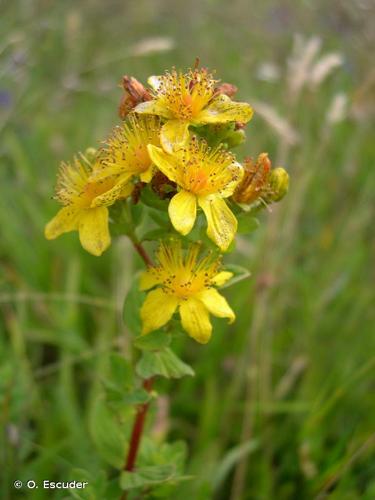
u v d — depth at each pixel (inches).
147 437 5.1
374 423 6.1
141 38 12.3
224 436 6.0
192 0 13.0
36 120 9.6
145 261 4.4
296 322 7.3
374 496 5.3
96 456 5.5
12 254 7.5
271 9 12.6
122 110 4.3
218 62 11.6
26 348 6.6
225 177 4.1
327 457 5.9
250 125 9.5
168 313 4.0
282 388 6.3
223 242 3.9
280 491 5.7
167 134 4.0
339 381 6.3
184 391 6.4
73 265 6.9
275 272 7.1
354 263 7.7
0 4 10.0
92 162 4.5
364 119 9.0
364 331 7.0
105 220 4.1
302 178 7.5
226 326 6.8
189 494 5.4
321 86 10.5
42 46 10.5
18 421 5.5
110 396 4.5
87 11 12.3
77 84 9.8
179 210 3.9
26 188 8.3
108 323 6.5
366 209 8.2
